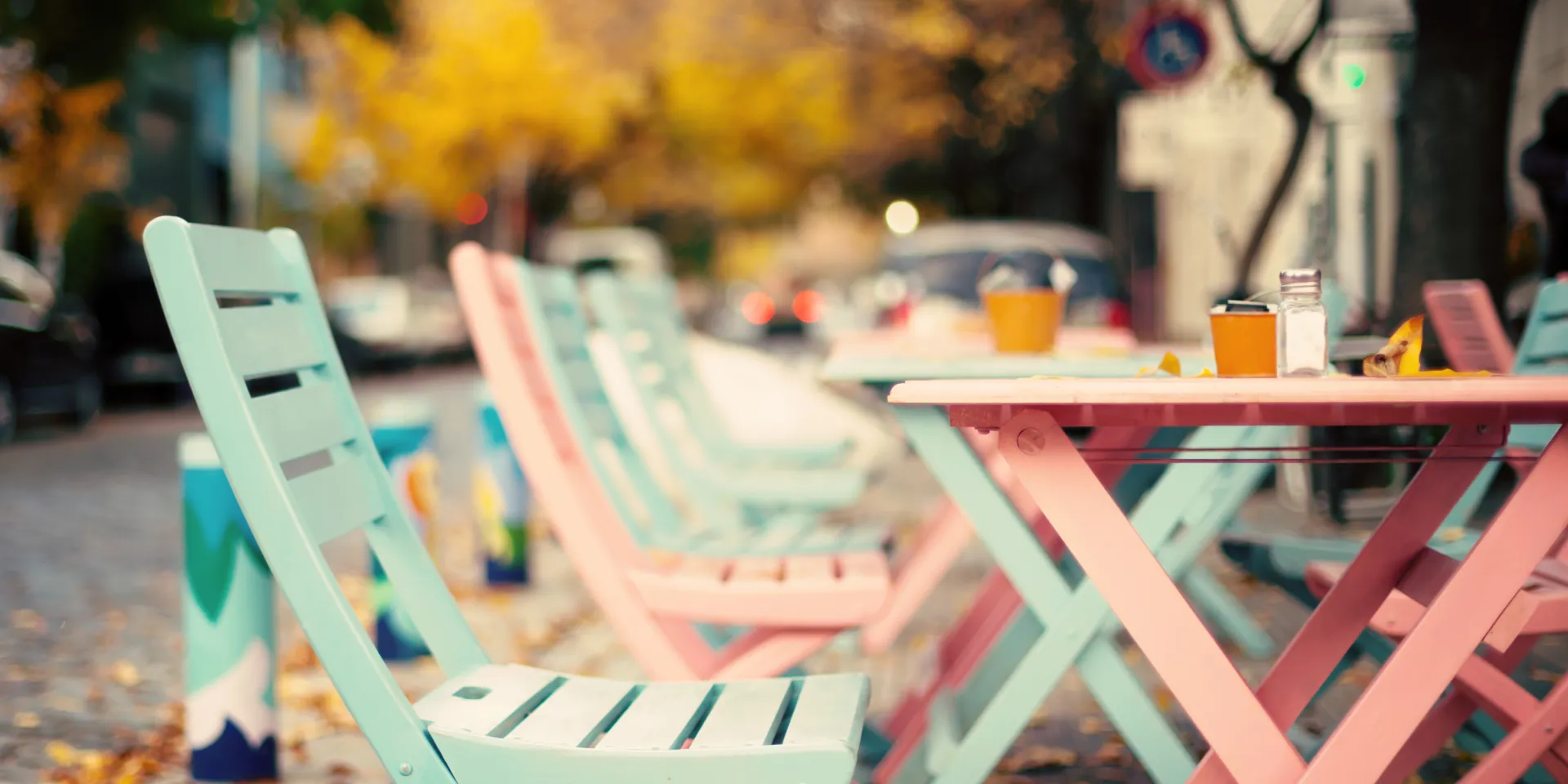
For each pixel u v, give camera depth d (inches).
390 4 669.3
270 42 716.0
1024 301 159.2
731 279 2696.9
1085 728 183.6
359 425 116.4
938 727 142.3
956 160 1151.0
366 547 325.4
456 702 101.4
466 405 776.9
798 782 89.5
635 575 132.6
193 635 160.7
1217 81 597.6
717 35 1492.4
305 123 1427.2
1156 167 613.6
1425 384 83.9
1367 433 262.1
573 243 1690.5
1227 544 166.4
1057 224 1064.2
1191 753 166.9
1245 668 211.5
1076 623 116.0
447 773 92.4
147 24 631.2
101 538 334.3
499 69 1465.3
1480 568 93.3
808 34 1013.2
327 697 197.5
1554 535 92.9
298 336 113.1
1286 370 97.9
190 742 160.9
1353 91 494.3
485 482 280.5
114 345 745.6
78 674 210.7
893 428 504.1
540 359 162.9
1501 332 177.2
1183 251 846.5
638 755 90.4
